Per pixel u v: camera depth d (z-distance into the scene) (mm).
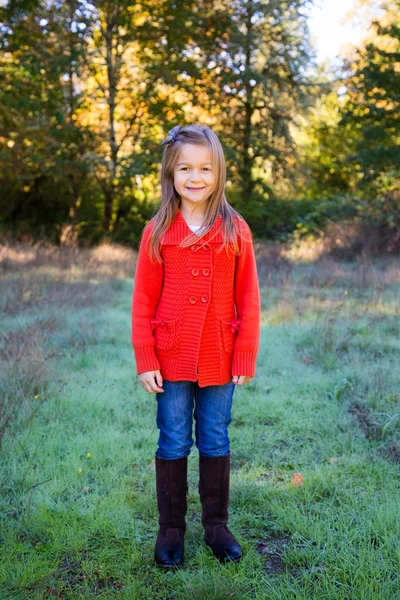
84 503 2586
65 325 6023
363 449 3152
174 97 16000
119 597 1962
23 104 13125
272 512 2527
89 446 3207
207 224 2047
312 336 5480
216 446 2186
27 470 2895
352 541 2281
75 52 13078
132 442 3270
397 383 4168
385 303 6914
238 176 17047
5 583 2037
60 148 14828
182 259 2047
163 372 2105
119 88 16031
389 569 2084
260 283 8836
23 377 3955
